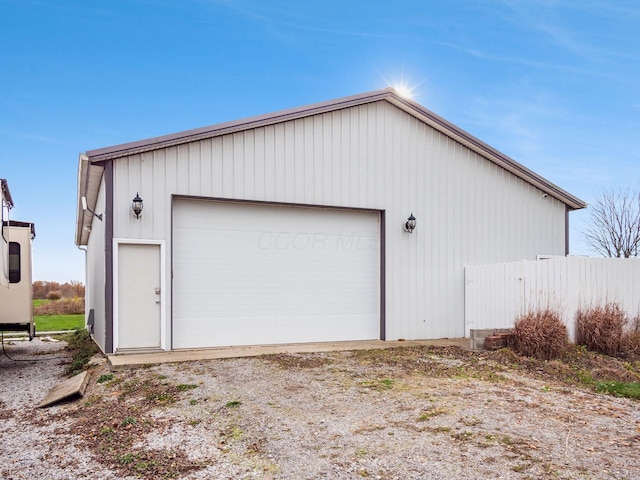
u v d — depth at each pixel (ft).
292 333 31.89
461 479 10.93
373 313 34.71
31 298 33.30
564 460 11.99
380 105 35.12
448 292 36.76
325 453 12.73
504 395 18.48
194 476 11.76
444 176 37.19
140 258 27.68
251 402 17.49
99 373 23.41
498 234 39.06
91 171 28.32
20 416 18.65
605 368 23.54
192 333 29.12
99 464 13.03
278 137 31.42
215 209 30.09
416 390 19.06
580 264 28.58
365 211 34.71
